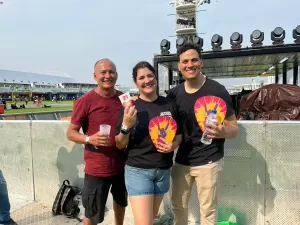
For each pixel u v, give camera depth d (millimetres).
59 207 3613
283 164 2908
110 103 2662
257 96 4055
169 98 2471
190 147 2350
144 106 2336
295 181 2885
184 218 2557
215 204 2371
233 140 3049
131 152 2303
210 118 2148
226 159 3090
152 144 2254
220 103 2225
